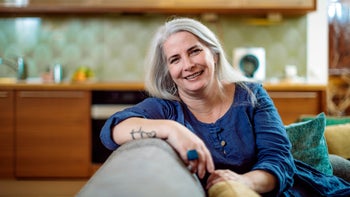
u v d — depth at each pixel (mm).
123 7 4184
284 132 1482
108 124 1312
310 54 4746
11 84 3889
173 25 1457
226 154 1432
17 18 4523
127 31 4582
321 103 3889
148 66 1529
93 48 4578
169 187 820
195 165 1118
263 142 1438
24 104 3904
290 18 4605
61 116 3918
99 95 3930
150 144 1110
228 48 4605
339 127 2141
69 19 4551
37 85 3893
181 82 1439
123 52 4594
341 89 5035
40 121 3918
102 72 4594
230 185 992
